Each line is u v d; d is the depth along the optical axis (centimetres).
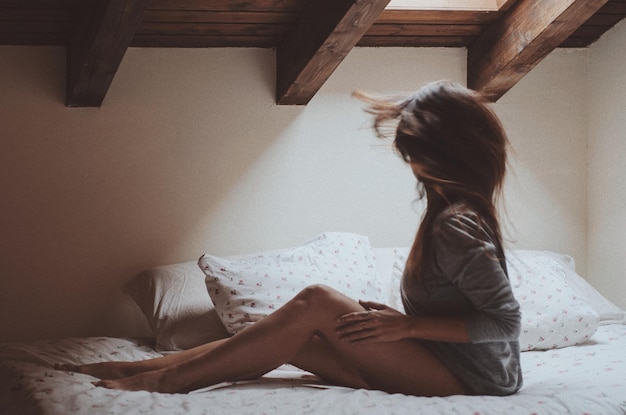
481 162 188
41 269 309
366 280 291
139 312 318
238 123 329
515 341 196
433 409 172
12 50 304
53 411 179
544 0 304
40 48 307
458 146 187
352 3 261
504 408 173
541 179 366
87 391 191
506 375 193
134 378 201
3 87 304
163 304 287
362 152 343
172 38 314
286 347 200
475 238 181
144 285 302
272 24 312
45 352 255
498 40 331
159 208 321
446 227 183
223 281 270
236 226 329
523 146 364
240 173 329
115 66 283
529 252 340
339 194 340
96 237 314
